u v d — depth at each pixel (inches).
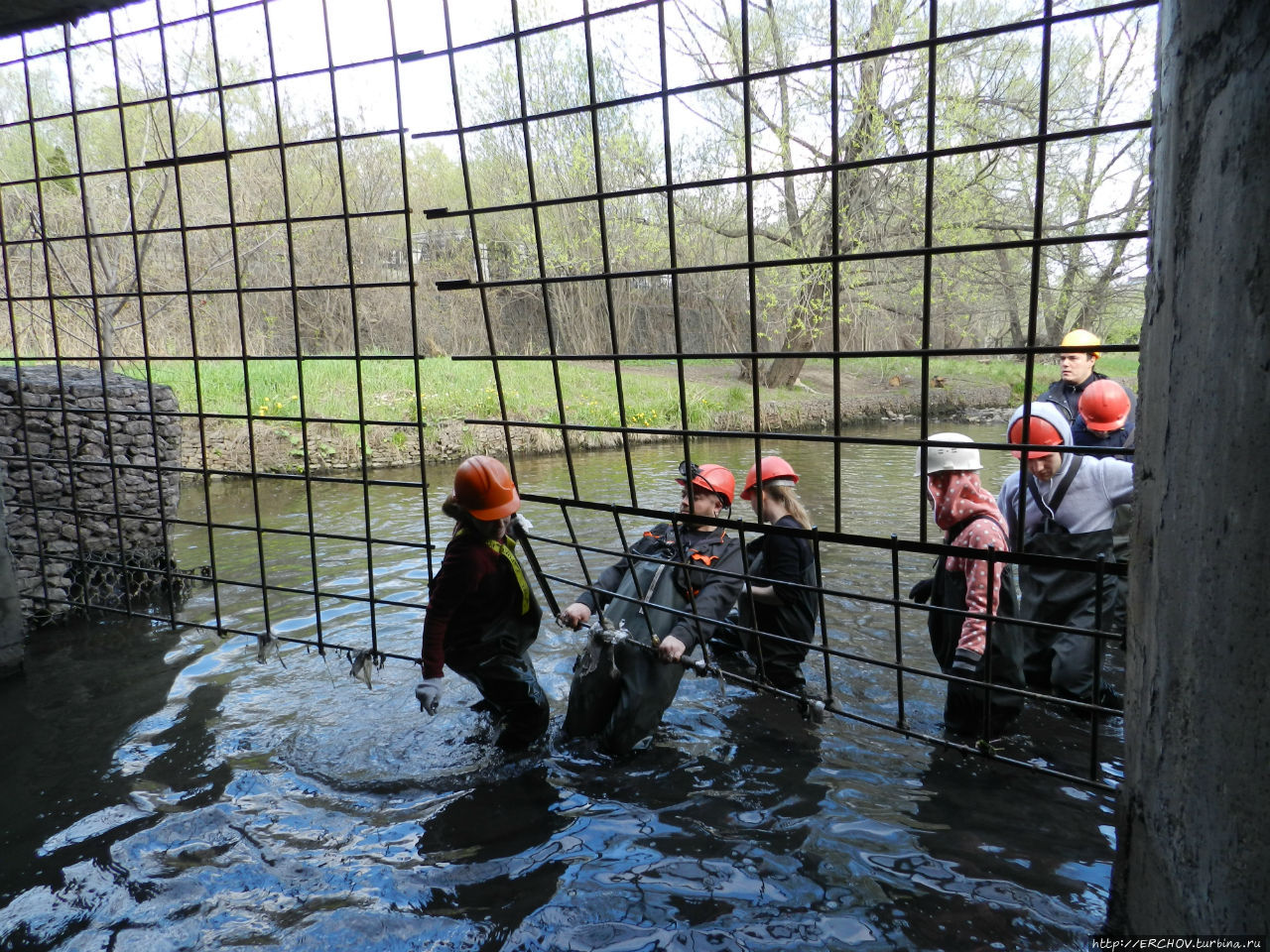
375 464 498.3
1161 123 58.9
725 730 139.3
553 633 190.4
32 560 203.8
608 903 92.7
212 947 87.0
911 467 421.7
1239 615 49.3
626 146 698.2
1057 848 102.8
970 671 127.9
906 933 86.9
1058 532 148.5
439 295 847.7
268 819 112.9
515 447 535.8
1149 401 60.7
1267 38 45.8
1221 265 49.8
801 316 722.2
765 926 88.5
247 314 726.5
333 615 203.8
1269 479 46.9
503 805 115.8
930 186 85.7
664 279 816.3
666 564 139.7
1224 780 51.0
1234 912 50.3
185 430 425.4
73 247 545.3
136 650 183.9
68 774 127.2
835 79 89.5
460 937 87.7
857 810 112.5
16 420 204.8
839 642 181.3
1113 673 156.6
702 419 649.0
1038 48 588.7
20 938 89.1
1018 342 859.4
